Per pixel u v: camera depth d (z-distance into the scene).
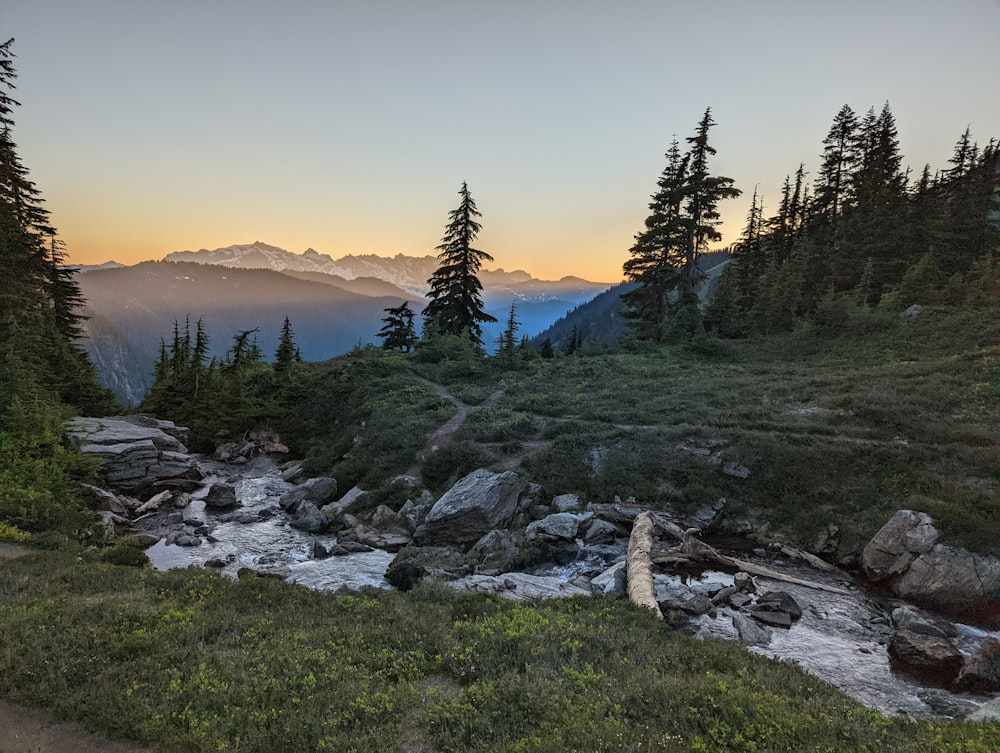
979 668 12.10
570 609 13.56
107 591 12.76
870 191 61.12
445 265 63.34
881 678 12.26
